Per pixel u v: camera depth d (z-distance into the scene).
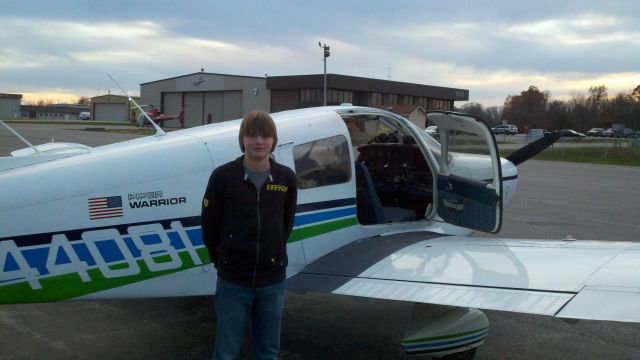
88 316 4.69
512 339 4.33
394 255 3.75
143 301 5.07
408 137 5.47
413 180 5.27
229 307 2.56
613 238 8.23
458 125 4.32
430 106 52.47
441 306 3.63
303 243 3.86
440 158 4.64
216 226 2.57
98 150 3.60
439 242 3.99
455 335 3.50
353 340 4.21
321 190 3.97
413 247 3.89
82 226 3.21
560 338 4.37
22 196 3.13
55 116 102.94
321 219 3.96
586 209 11.19
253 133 2.44
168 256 3.42
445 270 3.36
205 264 3.52
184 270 3.47
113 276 3.30
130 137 30.89
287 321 4.60
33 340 4.16
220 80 52.75
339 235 4.07
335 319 4.66
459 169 4.69
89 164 3.33
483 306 2.87
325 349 4.04
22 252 3.10
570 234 8.47
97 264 3.26
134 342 4.14
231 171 2.51
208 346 4.08
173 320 4.61
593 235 8.45
